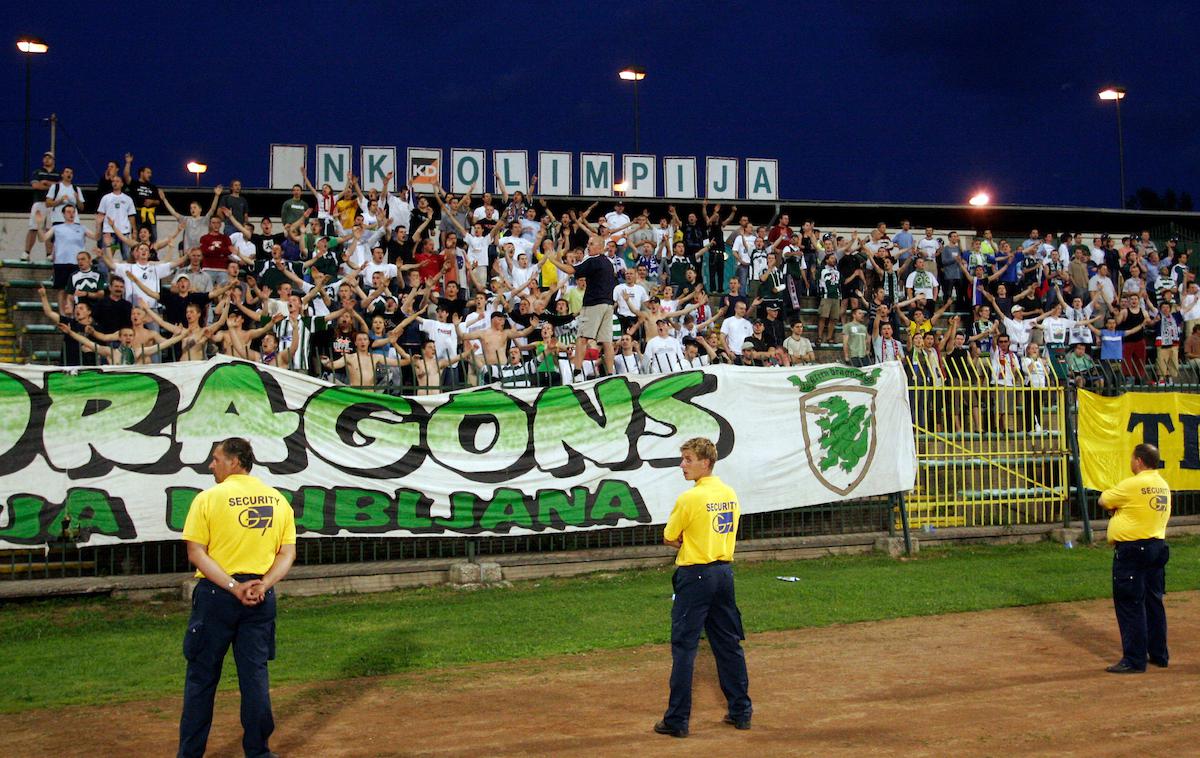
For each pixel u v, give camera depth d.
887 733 7.48
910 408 17.03
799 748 7.14
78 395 12.52
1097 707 8.17
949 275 24.80
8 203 24.48
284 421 13.27
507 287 19.67
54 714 8.27
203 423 12.95
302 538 13.45
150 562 13.38
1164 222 30.73
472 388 14.20
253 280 17.98
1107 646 10.59
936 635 11.12
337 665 9.73
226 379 13.07
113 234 20.08
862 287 23.75
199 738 6.60
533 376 15.92
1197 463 18.66
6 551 12.34
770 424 15.73
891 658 10.08
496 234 22.05
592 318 15.92
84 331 15.18
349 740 7.46
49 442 12.36
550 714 8.16
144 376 12.77
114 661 9.86
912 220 29.55
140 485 12.66
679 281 23.09
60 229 18.70
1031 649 10.45
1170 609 12.48
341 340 16.19
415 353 17.36
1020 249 25.73
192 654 6.61
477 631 11.13
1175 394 18.67
